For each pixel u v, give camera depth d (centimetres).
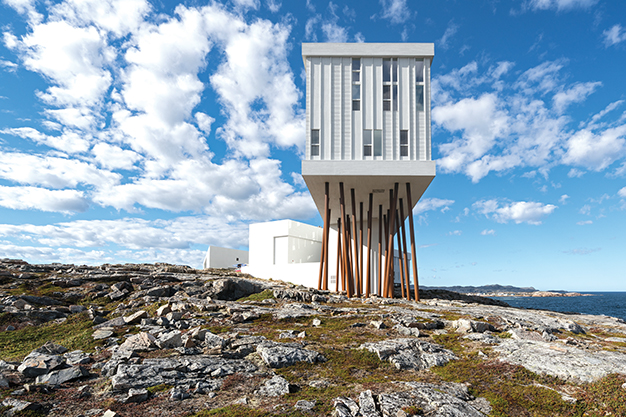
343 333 1638
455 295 4225
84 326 1762
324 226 3294
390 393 980
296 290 2783
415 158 3150
